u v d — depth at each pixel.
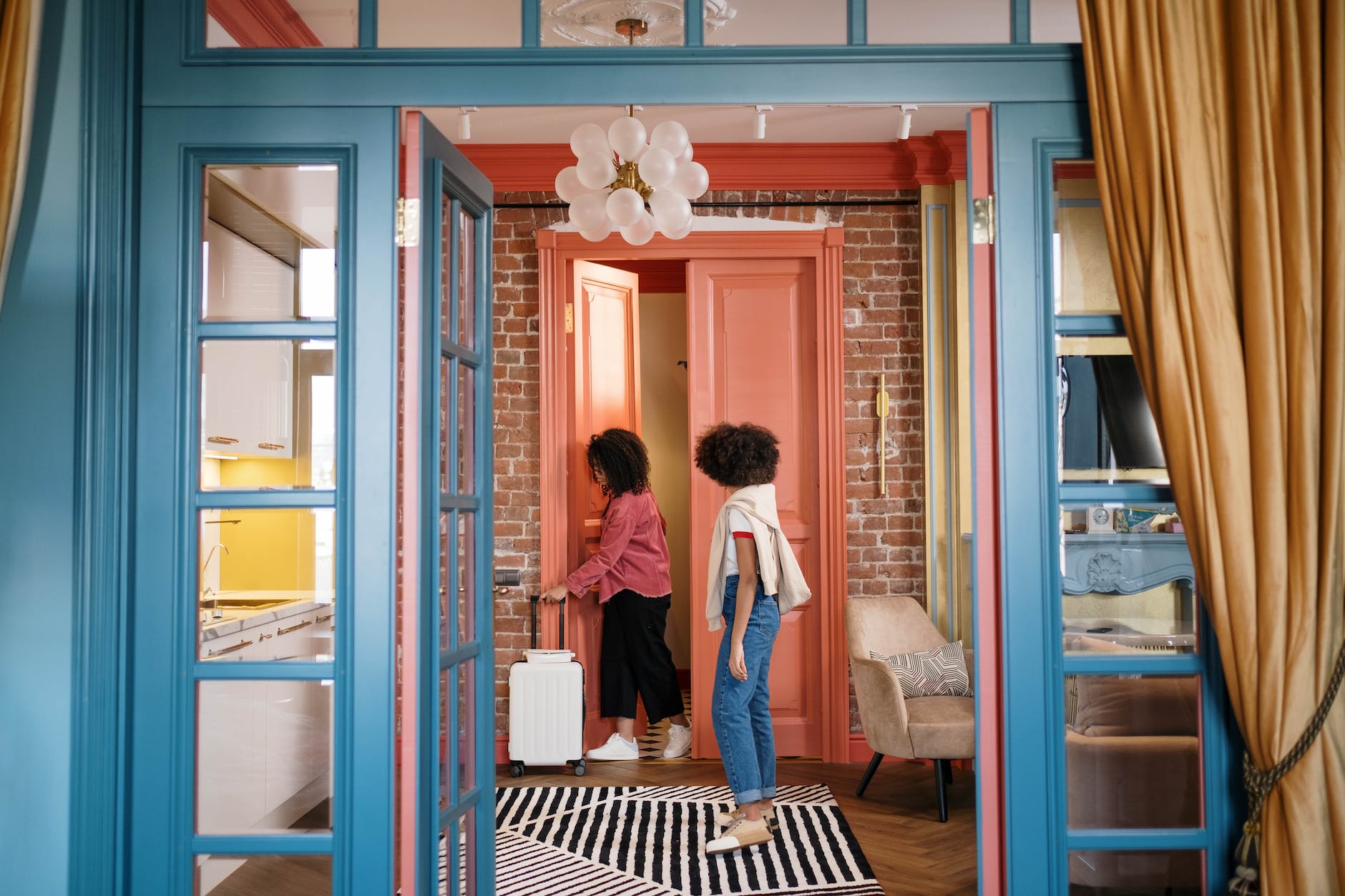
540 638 5.36
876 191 5.47
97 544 2.22
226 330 2.33
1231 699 2.19
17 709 2.21
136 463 2.29
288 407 2.33
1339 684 2.11
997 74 2.36
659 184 3.94
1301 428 2.12
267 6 2.38
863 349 5.41
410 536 2.34
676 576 7.55
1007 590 2.33
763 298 5.53
